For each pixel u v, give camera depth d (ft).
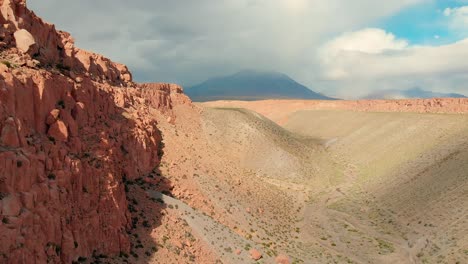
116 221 110.22
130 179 157.99
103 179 108.47
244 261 150.82
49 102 97.60
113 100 172.45
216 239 153.79
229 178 239.30
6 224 69.21
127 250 111.96
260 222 203.82
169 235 135.33
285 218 231.50
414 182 264.31
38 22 128.06
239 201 213.05
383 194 268.00
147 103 268.62
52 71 114.73
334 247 196.85
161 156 202.39
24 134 84.53
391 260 180.45
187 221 153.79
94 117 137.59
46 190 82.43
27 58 104.78
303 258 176.55
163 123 254.27
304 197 281.95
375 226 223.10
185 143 246.68
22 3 118.01
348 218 238.48
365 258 183.83
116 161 131.34
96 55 222.28
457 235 185.37
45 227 79.92
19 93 85.61
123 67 263.49
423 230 202.59
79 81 128.67
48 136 94.53
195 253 136.46
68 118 104.53
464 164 249.34
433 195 231.91
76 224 91.97
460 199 213.05
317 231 218.59
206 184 206.18
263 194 250.98
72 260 88.58
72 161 95.40
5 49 102.63
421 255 181.16
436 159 285.84
